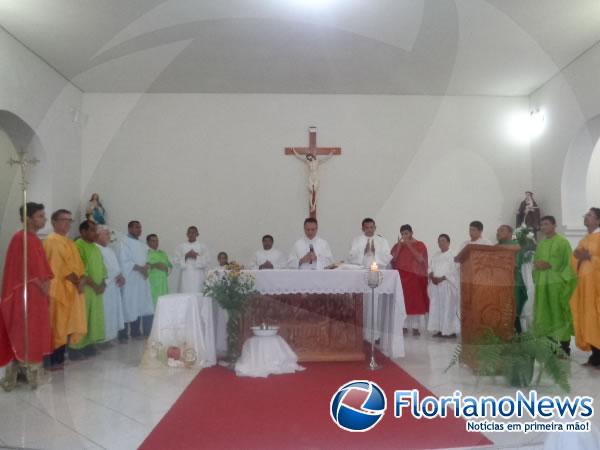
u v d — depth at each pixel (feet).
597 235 9.20
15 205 9.33
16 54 8.63
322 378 8.18
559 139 12.28
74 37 9.97
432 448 5.59
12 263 9.23
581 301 9.37
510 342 7.14
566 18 11.27
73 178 6.84
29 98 7.80
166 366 9.70
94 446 6.34
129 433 6.68
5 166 9.04
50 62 7.66
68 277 10.17
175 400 7.82
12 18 9.32
